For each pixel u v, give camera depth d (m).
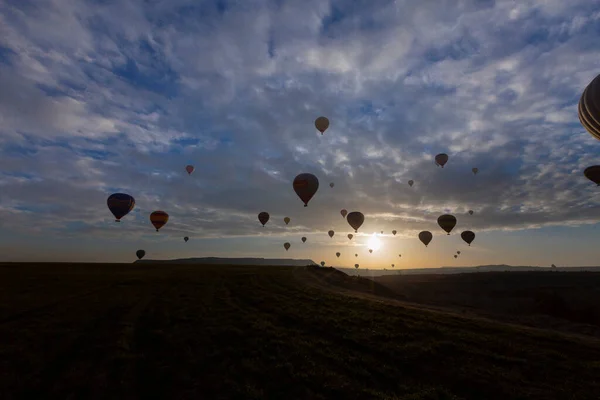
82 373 10.08
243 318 17.83
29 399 8.62
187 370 10.47
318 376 9.84
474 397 8.90
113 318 17.73
